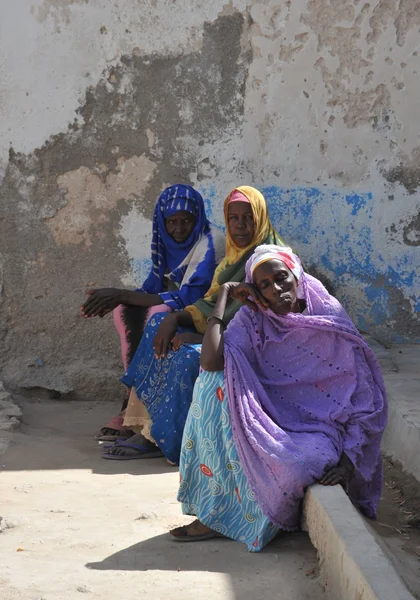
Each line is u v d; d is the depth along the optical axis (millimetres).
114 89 6199
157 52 6172
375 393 3598
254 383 3488
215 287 5066
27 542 3447
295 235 6254
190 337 4828
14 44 6172
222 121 6203
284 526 3361
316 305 3629
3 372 6324
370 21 6129
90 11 6145
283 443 3332
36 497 4082
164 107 6203
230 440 3414
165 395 4762
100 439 5250
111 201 6285
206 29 6137
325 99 6176
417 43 6145
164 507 3926
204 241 5488
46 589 2938
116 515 3811
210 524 3439
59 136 6238
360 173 6219
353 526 2861
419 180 6230
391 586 2418
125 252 6316
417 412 4625
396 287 6277
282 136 6203
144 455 4898
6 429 5270
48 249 6320
